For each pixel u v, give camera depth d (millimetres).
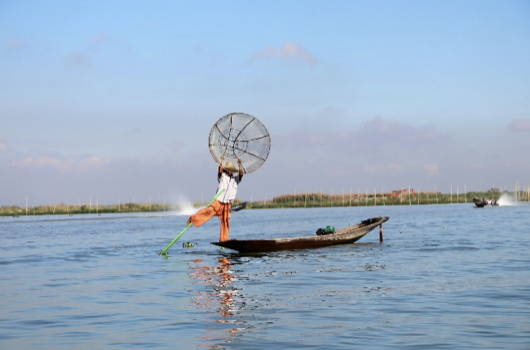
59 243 36719
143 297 16641
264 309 14664
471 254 26031
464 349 10953
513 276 19359
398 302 15281
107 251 30594
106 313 14484
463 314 13758
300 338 11836
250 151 26797
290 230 47531
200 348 11234
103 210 106312
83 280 20141
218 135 26766
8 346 11555
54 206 102375
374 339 11695
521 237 34812
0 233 48188
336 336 11945
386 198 131125
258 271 21672
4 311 14875
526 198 131500
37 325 13281
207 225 56531
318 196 125938
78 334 12430
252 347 11258
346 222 60844
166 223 63562
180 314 14227
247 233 44062
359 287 17719
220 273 21297
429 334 12008
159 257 27078
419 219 59719
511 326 12562
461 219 57750
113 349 11242
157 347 11352
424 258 24844
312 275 20391
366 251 27969
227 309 14734
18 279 20531
